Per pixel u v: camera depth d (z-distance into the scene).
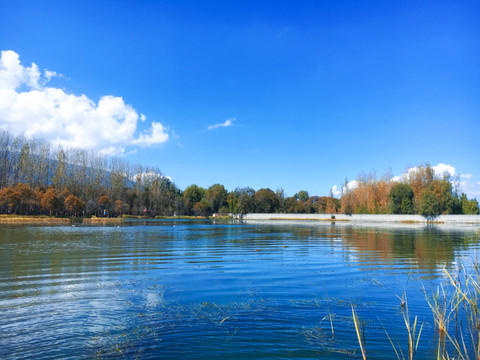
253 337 7.09
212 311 8.80
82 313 8.62
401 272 13.91
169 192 114.94
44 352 6.37
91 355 6.24
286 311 8.83
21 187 66.25
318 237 31.20
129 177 109.62
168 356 6.22
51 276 12.99
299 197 133.12
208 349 6.51
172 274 13.51
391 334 7.29
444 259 17.19
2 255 18.23
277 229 45.62
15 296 10.14
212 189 120.00
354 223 68.81
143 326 7.73
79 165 95.31
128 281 12.20
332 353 6.33
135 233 35.38
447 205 65.38
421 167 76.44
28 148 85.50
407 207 71.56
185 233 36.41
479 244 24.33
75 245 23.08
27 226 45.41
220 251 20.59
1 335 7.18
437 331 7.46
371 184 83.38
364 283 11.95
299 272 13.96
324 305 9.35
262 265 15.61
